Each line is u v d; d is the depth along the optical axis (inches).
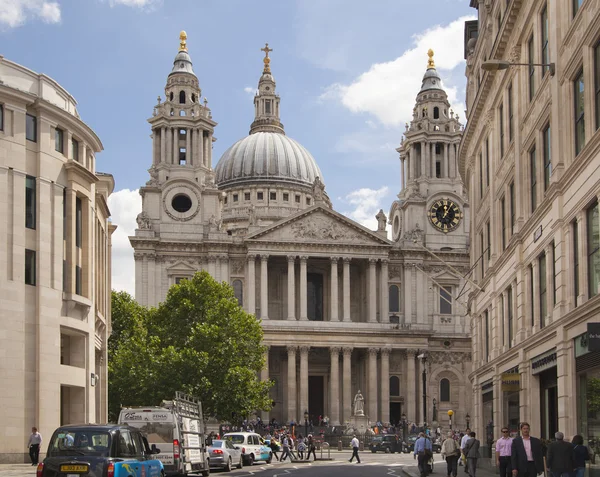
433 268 5605.3
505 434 1386.6
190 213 5442.9
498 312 2289.6
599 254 1378.0
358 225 5418.3
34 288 2386.8
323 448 4212.6
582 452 1222.3
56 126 2503.7
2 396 2273.6
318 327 5246.1
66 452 1194.0
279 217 6973.4
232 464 2591.0
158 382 3651.6
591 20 1355.8
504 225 2268.7
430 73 5989.2
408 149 5885.8
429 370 5447.8
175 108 5689.0
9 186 2343.8
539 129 1763.0
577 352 1494.8
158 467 1358.3
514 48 1971.0
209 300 4025.6
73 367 2534.5
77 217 2623.0
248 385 3727.9
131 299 4761.3
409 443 4232.3
